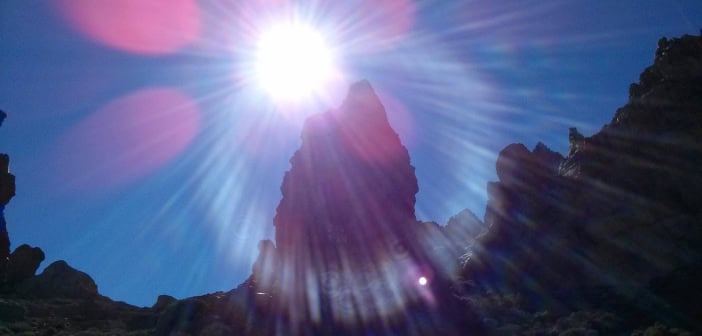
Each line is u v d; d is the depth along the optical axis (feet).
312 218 138.51
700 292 108.47
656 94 131.03
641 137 128.88
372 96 155.02
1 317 120.88
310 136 149.79
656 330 102.47
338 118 150.71
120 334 117.70
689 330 102.68
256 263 135.54
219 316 116.98
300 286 125.08
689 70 131.54
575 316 112.88
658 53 138.92
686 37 136.67
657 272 116.16
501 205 146.82
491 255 138.31
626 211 124.16
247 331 112.27
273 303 119.75
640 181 125.59
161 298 139.85
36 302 132.87
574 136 144.66
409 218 141.59
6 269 145.18
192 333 111.75
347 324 112.88
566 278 124.67
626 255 120.47
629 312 111.24
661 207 121.39
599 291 118.73
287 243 137.49
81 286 142.72
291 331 112.27
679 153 124.16
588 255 124.77
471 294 127.54
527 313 118.32
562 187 137.59
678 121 127.13
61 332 117.50
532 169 146.82
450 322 112.78
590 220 127.54
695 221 117.70
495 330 111.55
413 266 128.88
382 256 131.54
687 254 115.75
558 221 133.08
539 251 131.44
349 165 144.77
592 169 132.87
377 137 148.87
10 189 153.89
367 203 139.85
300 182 144.66
